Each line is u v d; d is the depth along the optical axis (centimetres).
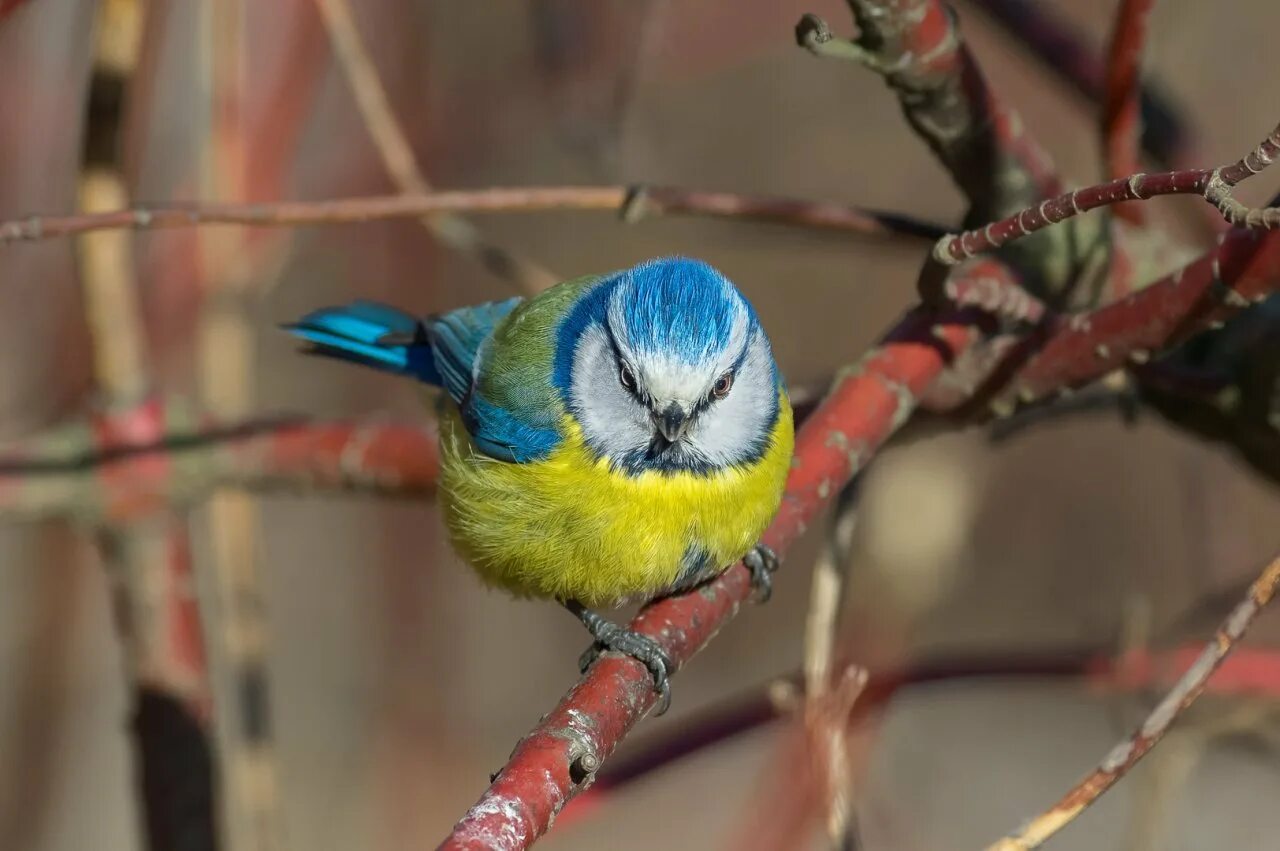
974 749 1578
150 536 939
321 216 745
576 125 1155
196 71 1084
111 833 1436
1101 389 916
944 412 798
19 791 1307
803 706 774
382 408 1539
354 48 922
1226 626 552
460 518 858
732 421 791
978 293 735
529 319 879
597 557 805
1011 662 896
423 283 1405
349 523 1631
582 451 803
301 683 1564
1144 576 1474
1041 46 972
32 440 934
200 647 955
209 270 1012
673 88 1465
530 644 1644
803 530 752
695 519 780
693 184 1469
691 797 1666
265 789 978
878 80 1490
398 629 1519
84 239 907
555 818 544
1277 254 689
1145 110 973
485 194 778
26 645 1327
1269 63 1320
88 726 1439
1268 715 886
